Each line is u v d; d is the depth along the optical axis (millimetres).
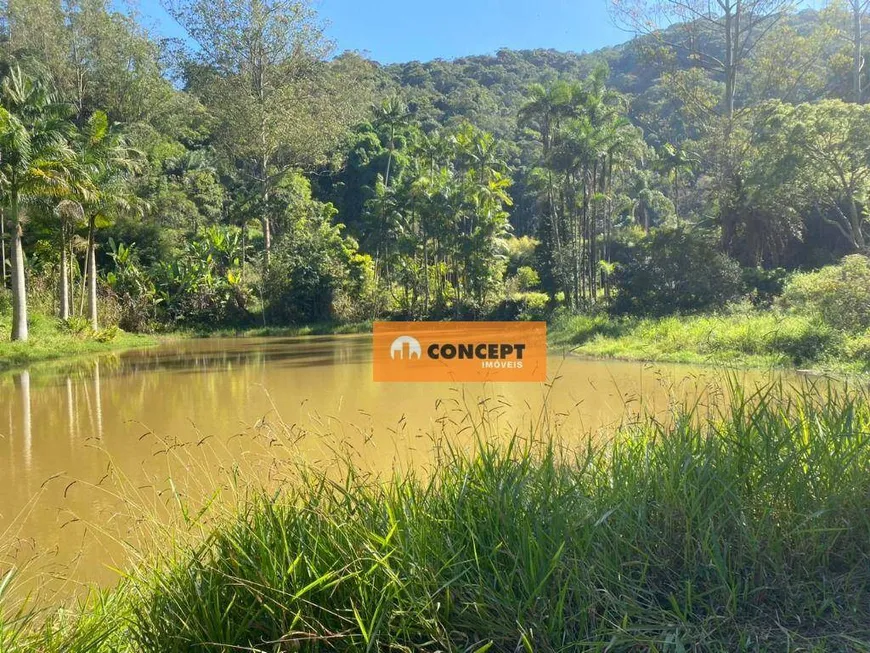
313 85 45219
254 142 43531
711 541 2479
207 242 39594
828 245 30781
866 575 2475
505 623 2207
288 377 15109
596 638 2125
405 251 41562
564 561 2342
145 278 36344
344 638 2225
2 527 5066
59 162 21766
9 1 39188
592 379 12227
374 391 11883
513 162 64375
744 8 31547
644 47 33562
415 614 2188
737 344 15508
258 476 3482
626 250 44281
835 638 2121
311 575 2340
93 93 42469
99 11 41969
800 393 4082
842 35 31500
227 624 2268
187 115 47469
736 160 29672
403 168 48188
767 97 32219
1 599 2732
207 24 41875
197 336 35656
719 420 3773
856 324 14367
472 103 74875
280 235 45656
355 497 2775
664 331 19656
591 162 33844
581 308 32156
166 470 6422
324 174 59375
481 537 2551
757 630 2193
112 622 2533
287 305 40281
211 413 10172
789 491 2701
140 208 28188
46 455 7586
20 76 22250
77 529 4938
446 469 3143
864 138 23484
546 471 2844
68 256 29172
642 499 2697
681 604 2352
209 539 2588
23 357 20250
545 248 38344
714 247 28281
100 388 13773
